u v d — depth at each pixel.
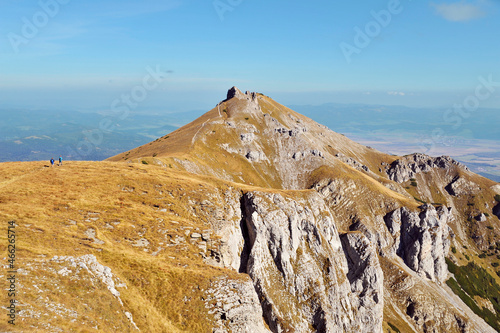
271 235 87.44
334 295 93.69
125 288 43.16
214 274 51.88
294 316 82.38
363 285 139.75
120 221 58.75
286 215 92.88
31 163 78.44
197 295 47.28
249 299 50.50
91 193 65.50
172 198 74.19
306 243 98.88
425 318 180.38
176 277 48.75
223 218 75.50
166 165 152.00
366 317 137.00
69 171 74.75
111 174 76.25
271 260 86.62
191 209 73.81
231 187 92.75
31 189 61.56
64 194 62.47
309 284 89.81
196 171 172.25
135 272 46.97
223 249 63.38
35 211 53.41
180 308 44.91
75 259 40.84
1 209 51.50
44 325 30.56
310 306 86.75
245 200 90.94
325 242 107.56
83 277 38.88
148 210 65.81
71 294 36.16
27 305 31.88
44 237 46.38
